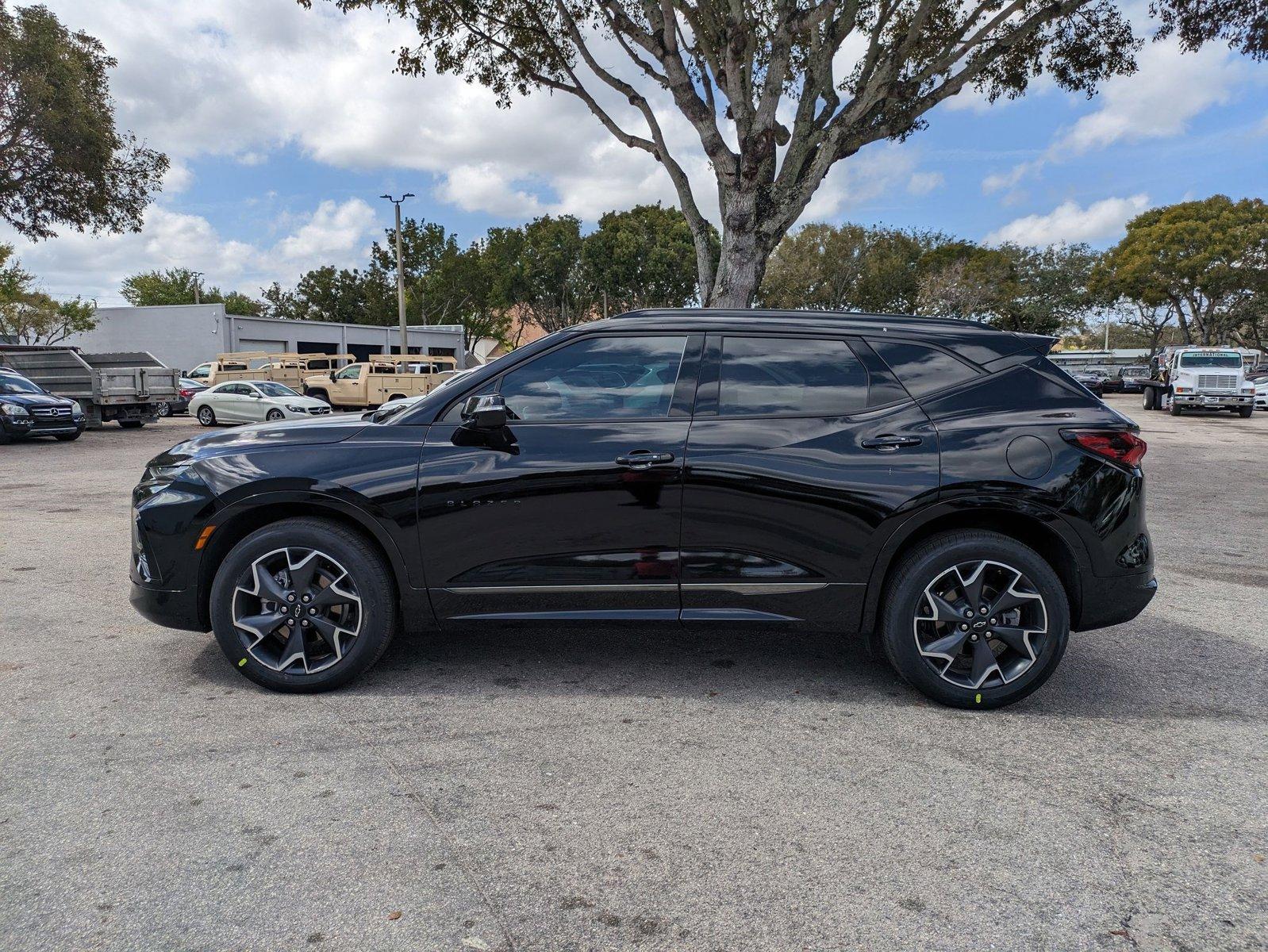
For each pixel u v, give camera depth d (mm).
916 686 3482
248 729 3195
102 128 20359
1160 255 47062
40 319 40188
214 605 3486
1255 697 3625
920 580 3391
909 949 1986
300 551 3500
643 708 3447
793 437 3455
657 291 50531
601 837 2467
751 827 2531
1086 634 4531
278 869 2287
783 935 2035
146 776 2811
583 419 3539
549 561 3488
